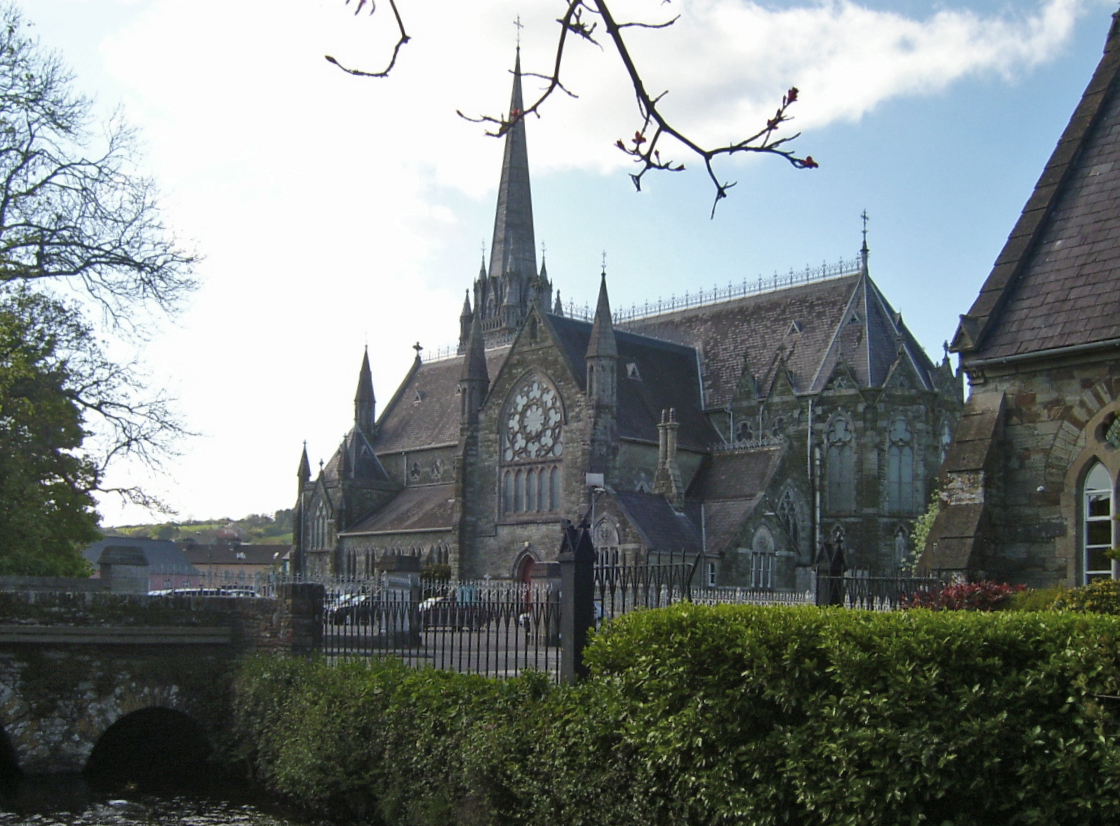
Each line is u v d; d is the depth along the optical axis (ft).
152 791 109.50
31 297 161.27
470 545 302.45
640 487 281.13
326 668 104.88
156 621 120.57
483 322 458.50
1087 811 49.19
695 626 64.13
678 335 343.26
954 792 52.80
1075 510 93.61
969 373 101.14
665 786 65.57
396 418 397.80
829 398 290.35
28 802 104.58
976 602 86.79
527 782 73.26
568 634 80.38
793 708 59.88
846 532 283.79
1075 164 106.42
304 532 379.55
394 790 86.89
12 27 156.25
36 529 161.89
